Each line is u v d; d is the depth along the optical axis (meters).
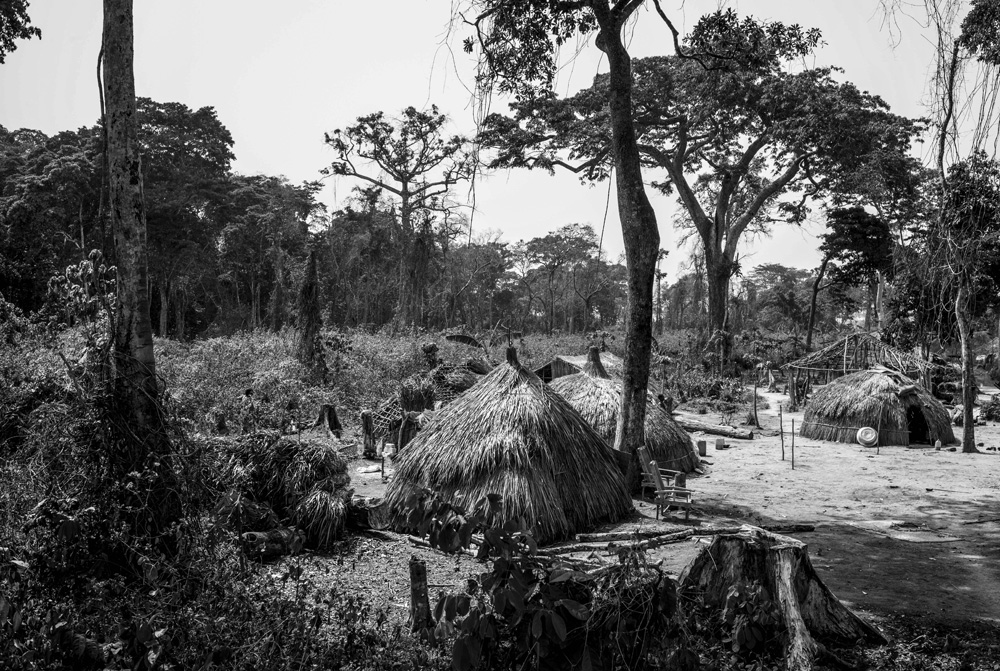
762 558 5.97
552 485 8.99
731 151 40.12
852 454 17.03
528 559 5.03
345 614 5.84
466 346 29.52
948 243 15.10
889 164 31.12
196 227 56.44
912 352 28.47
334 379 21.48
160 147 55.44
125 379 6.84
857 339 27.58
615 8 12.24
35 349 10.91
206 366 19.72
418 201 49.88
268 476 8.69
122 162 7.13
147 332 7.11
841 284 54.22
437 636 5.30
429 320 58.72
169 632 5.11
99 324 7.64
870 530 9.89
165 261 53.34
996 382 37.72
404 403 17.30
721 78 31.58
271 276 60.50
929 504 11.63
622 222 12.20
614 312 86.38
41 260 33.41
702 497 11.87
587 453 9.77
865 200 38.09
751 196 44.16
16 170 47.47
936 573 8.00
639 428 11.95
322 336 24.02
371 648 5.50
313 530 8.40
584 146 33.59
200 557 6.28
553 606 4.95
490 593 5.06
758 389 34.75
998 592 7.39
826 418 19.58
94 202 42.44
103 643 5.14
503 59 12.77
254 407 13.98
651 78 33.50
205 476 7.19
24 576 5.68
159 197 54.00
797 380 30.56
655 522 9.84
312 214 63.69
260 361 21.77
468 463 8.91
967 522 10.39
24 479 6.47
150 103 56.09
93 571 6.13
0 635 4.88
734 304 52.97
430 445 9.41
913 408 19.70
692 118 34.28
